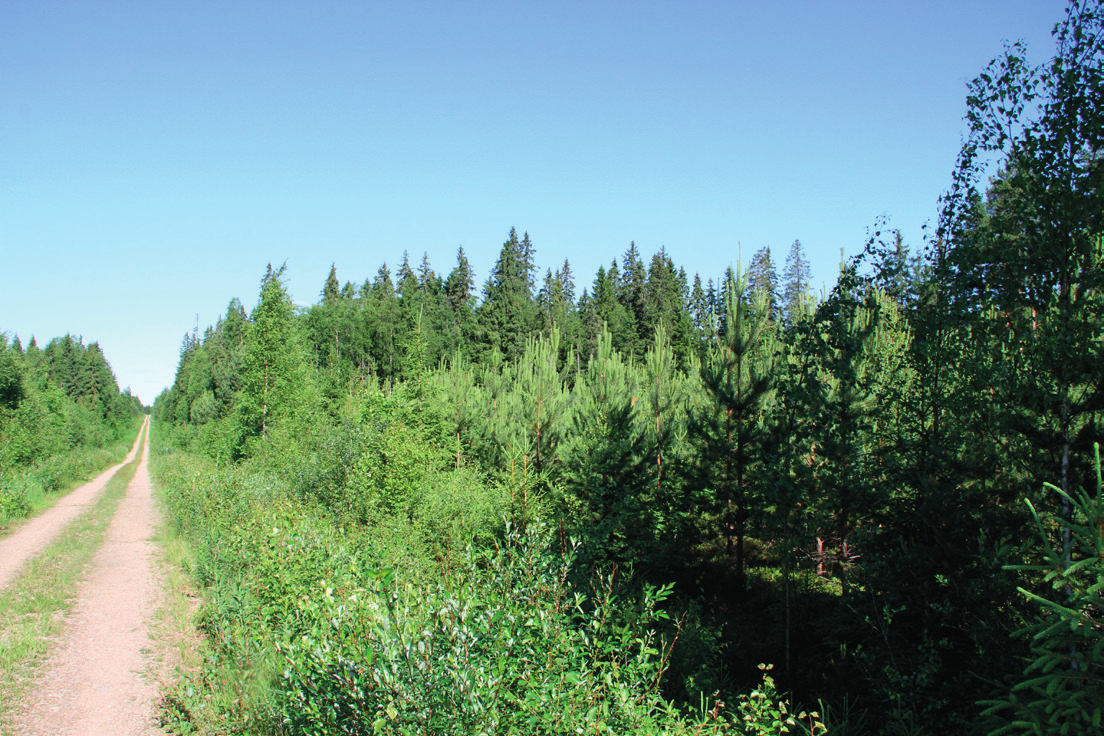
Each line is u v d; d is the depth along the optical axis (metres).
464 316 67.25
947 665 6.76
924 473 7.30
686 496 12.97
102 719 7.54
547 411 17.64
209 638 10.05
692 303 58.59
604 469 13.68
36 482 29.31
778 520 8.64
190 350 105.50
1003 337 6.39
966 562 6.41
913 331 8.30
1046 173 5.94
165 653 9.74
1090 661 3.78
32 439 37.41
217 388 63.50
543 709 4.42
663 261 71.56
